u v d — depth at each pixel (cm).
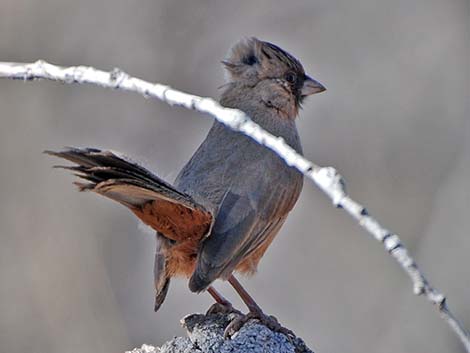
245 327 827
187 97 681
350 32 1681
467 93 1619
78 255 1405
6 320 1360
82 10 1600
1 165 1474
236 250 935
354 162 1587
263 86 1052
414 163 1567
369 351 1428
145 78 1598
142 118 1559
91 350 1350
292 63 1060
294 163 644
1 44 1566
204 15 1638
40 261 1398
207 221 873
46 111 1530
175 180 1011
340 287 1483
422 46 1667
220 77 1602
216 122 1026
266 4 1677
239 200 966
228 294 1433
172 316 1388
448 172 1527
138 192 825
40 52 1573
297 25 1680
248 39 1072
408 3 1694
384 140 1595
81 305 1373
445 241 1405
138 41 1611
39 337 1355
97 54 1593
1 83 1524
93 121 1543
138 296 1405
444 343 1352
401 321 1394
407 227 1501
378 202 1539
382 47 1673
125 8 1616
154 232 962
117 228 1434
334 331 1460
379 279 1485
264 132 662
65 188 1456
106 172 765
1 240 1412
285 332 885
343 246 1509
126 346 1366
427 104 1619
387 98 1633
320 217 1524
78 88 1548
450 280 1372
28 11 1579
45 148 1505
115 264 1418
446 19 1672
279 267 1502
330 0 1694
